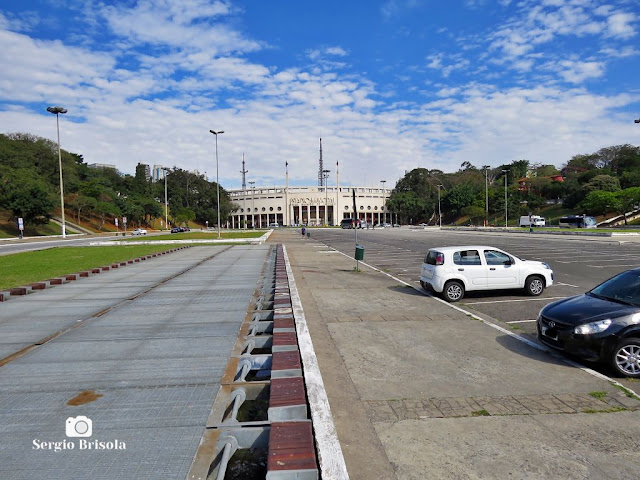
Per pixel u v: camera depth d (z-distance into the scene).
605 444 4.08
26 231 59.12
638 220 72.88
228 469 3.75
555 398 5.18
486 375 5.96
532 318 9.50
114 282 13.97
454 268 11.58
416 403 5.07
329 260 23.61
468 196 107.69
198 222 122.12
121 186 114.44
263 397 5.16
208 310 9.35
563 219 69.50
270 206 140.00
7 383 5.18
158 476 3.30
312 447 3.70
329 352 7.04
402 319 9.34
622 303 6.58
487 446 4.07
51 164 76.50
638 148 94.00
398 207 123.69
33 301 10.68
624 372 5.88
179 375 5.44
